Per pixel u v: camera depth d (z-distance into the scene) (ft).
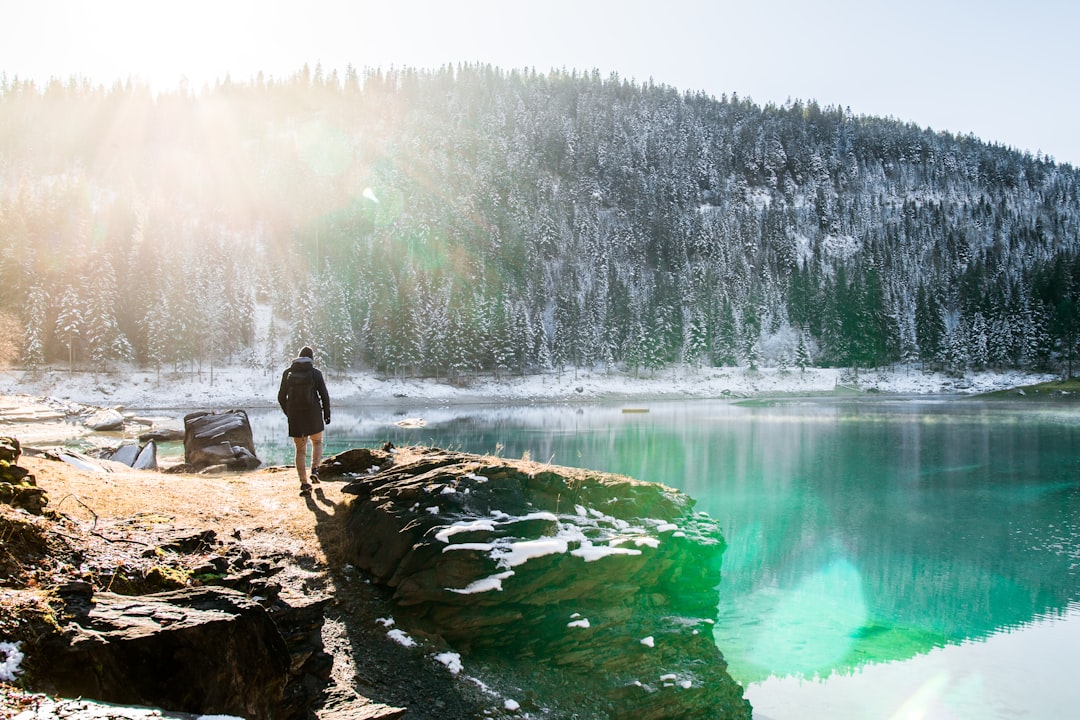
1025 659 37.24
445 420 200.34
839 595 48.11
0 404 120.37
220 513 25.25
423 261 461.78
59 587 11.74
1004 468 107.55
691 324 385.91
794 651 38.65
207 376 301.84
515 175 650.02
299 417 29.68
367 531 23.86
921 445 137.28
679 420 202.49
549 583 22.81
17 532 13.74
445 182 602.44
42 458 28.60
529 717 19.27
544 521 24.38
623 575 24.76
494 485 26.12
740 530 66.90
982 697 32.71
